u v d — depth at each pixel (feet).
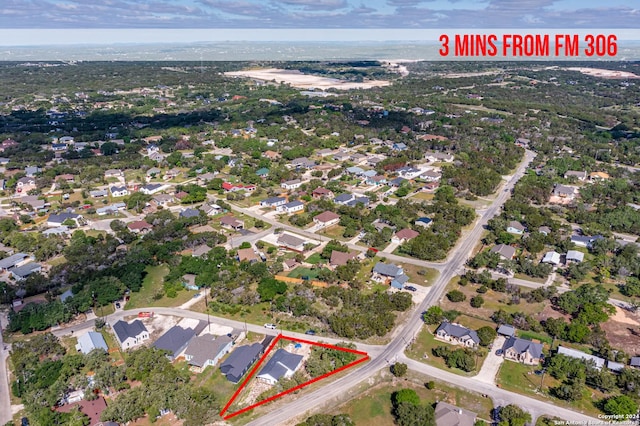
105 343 409.49
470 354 386.32
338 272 515.09
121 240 624.18
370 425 329.72
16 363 378.94
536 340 413.39
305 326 435.94
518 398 347.56
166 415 335.06
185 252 586.45
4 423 328.90
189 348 394.11
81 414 323.57
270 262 555.28
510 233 642.22
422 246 577.43
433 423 316.40
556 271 542.98
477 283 515.50
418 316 453.99
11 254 579.48
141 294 498.28
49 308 445.37
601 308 450.30
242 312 458.91
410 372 376.68
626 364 379.96
